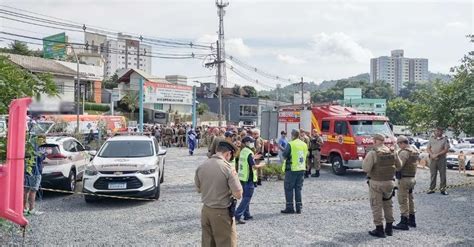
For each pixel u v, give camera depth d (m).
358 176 16.48
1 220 6.93
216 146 5.72
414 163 8.21
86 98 53.88
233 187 5.39
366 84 99.12
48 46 50.78
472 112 13.26
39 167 9.38
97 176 10.34
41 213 9.47
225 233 5.44
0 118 6.68
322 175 16.84
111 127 33.28
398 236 7.69
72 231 7.94
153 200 11.06
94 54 65.88
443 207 10.38
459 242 7.31
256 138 13.32
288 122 20.00
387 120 17.11
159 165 11.86
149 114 53.16
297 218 9.11
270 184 13.96
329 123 17.38
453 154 21.95
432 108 14.95
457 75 14.54
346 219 9.02
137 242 7.23
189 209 9.97
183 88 36.62
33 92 7.24
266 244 7.15
